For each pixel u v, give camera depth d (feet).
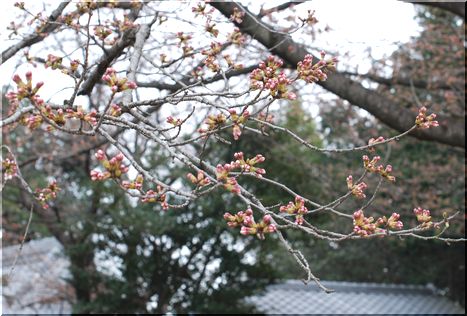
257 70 7.67
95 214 30.91
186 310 32.09
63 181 31.58
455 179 32.83
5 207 31.91
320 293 47.55
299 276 52.31
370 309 47.29
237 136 7.82
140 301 31.76
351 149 8.55
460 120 20.44
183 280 32.32
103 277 31.27
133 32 12.41
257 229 7.08
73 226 30.40
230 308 31.83
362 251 48.44
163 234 31.04
